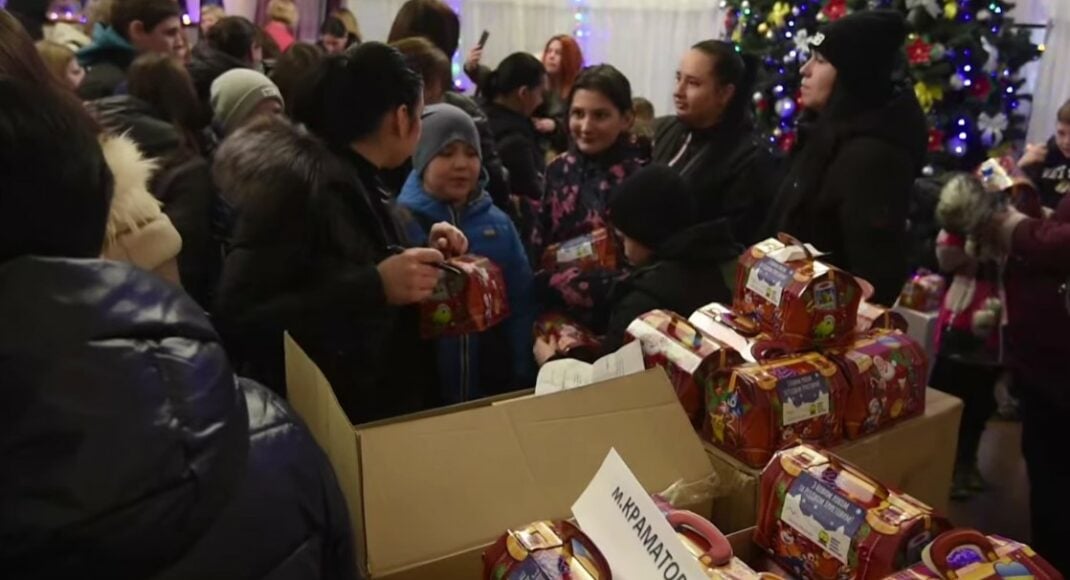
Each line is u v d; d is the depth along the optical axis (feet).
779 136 13.17
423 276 4.91
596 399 3.78
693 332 4.43
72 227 1.92
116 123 6.61
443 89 8.01
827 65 6.96
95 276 1.86
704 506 3.76
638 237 5.77
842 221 6.50
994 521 9.09
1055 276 6.18
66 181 1.89
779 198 7.25
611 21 20.35
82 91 8.84
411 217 6.24
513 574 2.82
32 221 1.85
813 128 7.08
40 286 1.79
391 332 5.22
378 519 3.19
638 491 2.82
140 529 1.72
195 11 17.22
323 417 3.58
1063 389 6.28
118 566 1.75
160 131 6.72
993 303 9.21
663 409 3.89
